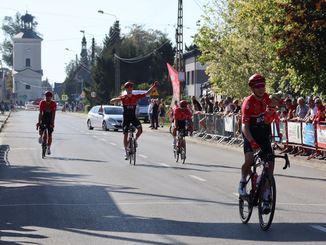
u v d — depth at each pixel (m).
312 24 21.73
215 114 33.22
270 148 10.47
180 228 10.48
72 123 60.16
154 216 11.62
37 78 164.50
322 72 23.11
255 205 10.63
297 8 22.12
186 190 14.99
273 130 25.08
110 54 93.44
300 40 22.50
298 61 23.11
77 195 14.21
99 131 44.91
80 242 9.51
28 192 14.72
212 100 40.97
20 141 33.62
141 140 34.59
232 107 31.47
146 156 24.48
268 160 10.27
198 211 12.11
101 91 91.69
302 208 12.49
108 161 22.38
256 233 10.05
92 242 9.50
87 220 11.27
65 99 122.50
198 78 87.44
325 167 20.38
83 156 24.44
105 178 17.38
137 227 10.59
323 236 9.80
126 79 95.25
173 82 42.31
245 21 39.06
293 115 25.11
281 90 36.16
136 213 11.93
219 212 12.01
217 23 43.47
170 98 72.38
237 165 21.22
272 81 37.56
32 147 29.33
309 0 21.89
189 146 31.05
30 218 11.51
